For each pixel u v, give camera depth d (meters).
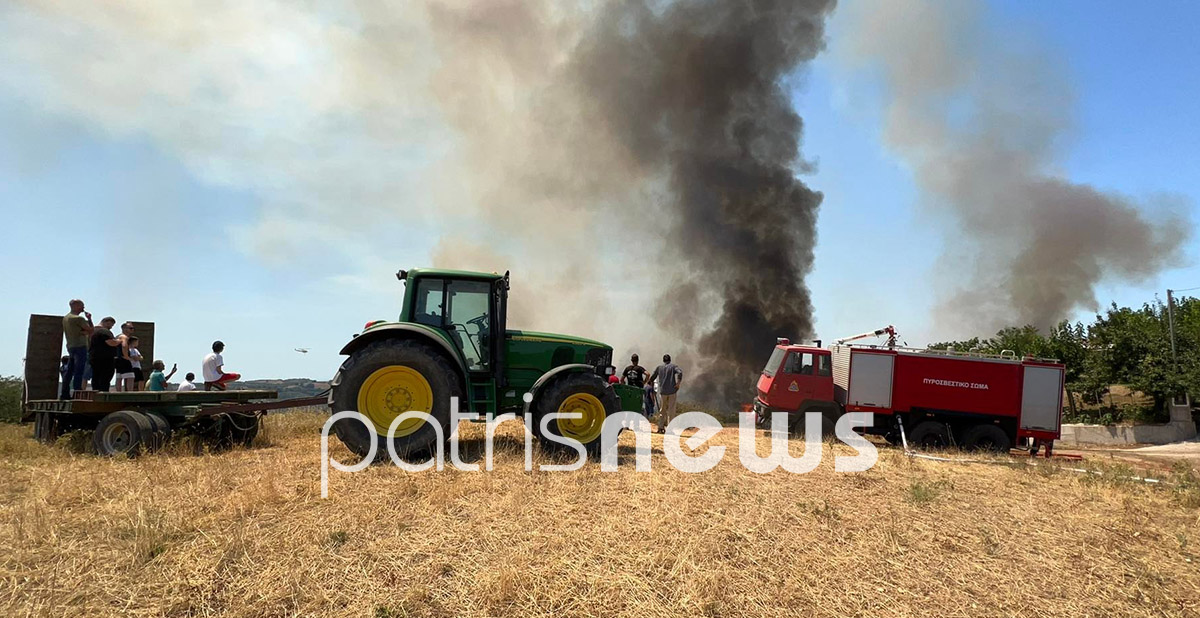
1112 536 6.09
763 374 15.51
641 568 4.48
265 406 8.95
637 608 3.91
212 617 3.55
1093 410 24.98
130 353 11.33
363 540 4.71
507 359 8.71
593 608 3.89
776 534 5.43
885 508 6.56
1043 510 7.00
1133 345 22.27
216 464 7.18
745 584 4.39
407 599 3.82
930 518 6.28
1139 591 4.75
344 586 3.96
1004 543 5.65
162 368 11.60
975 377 13.77
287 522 5.02
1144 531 6.34
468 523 5.21
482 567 4.33
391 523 5.10
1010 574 4.94
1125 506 7.32
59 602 3.60
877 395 13.95
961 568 5.00
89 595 3.71
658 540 5.03
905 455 11.40
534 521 5.33
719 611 3.98
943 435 13.62
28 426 11.06
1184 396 22.20
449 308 8.57
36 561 4.11
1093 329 24.72
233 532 4.68
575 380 8.26
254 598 3.78
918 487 7.32
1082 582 4.88
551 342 8.89
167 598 3.70
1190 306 25.77
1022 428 13.51
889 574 4.78
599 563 4.51
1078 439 22.27
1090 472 9.82
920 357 13.93
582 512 5.68
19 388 13.62
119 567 4.06
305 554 4.38
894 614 4.14
